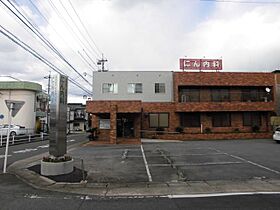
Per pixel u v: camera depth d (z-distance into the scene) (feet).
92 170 33.40
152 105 87.81
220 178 28.58
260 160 39.63
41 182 27.27
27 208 19.03
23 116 120.06
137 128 83.51
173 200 20.86
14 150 60.59
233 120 89.92
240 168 33.78
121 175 30.58
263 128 90.38
